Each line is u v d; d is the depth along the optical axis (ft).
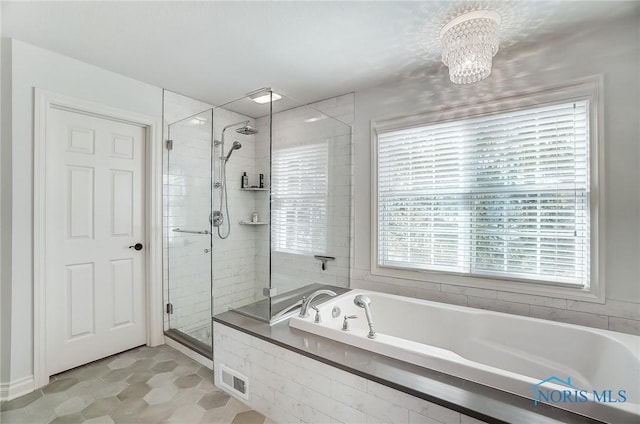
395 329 7.55
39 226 6.61
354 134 9.14
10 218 6.25
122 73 7.95
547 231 6.42
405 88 8.23
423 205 8.04
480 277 7.17
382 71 7.70
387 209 8.66
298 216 7.62
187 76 8.12
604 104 5.70
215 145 7.98
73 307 7.43
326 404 5.05
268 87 8.73
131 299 8.59
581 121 6.03
